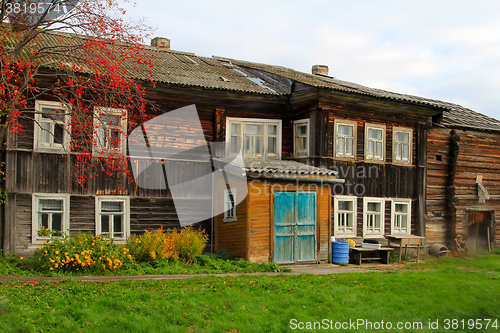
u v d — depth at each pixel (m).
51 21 11.93
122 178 14.55
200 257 13.77
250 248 13.93
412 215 19.09
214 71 18.59
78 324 7.73
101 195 14.23
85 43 12.03
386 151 18.39
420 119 19.41
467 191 20.86
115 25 12.03
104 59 12.36
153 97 15.30
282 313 8.76
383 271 13.42
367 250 16.48
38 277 10.59
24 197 13.32
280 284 10.65
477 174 21.25
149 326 7.80
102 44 11.86
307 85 16.36
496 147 22.06
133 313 8.27
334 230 16.73
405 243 16.59
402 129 18.88
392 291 10.35
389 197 18.34
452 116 22.19
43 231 12.48
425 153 19.66
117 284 10.04
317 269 14.04
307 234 15.09
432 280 8.60
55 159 13.72
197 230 15.51
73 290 9.28
